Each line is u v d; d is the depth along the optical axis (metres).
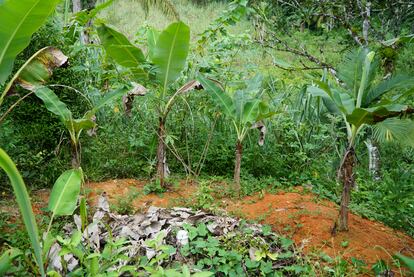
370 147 6.99
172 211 4.61
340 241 4.45
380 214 5.59
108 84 6.48
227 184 5.73
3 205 4.70
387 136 4.03
